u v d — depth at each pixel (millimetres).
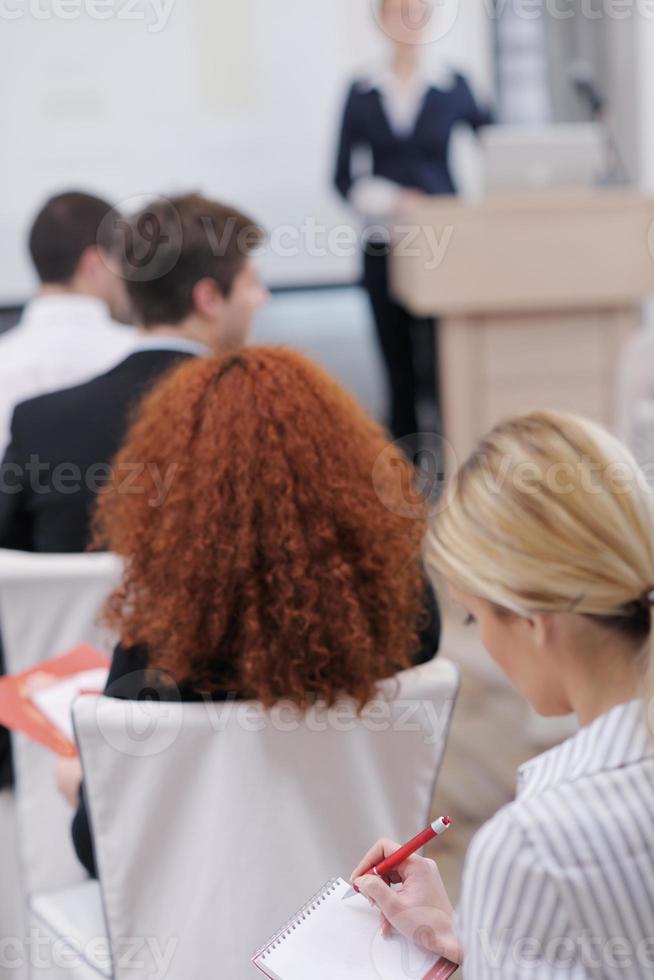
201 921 2090
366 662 2006
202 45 10828
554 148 6492
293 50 10969
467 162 10875
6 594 2930
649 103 10320
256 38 10898
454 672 2150
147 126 10883
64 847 3035
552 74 10688
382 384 10031
